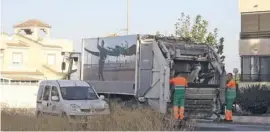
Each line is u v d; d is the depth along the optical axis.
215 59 20.23
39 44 66.88
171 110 18.05
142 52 19.33
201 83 19.58
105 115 15.48
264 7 37.41
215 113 20.12
